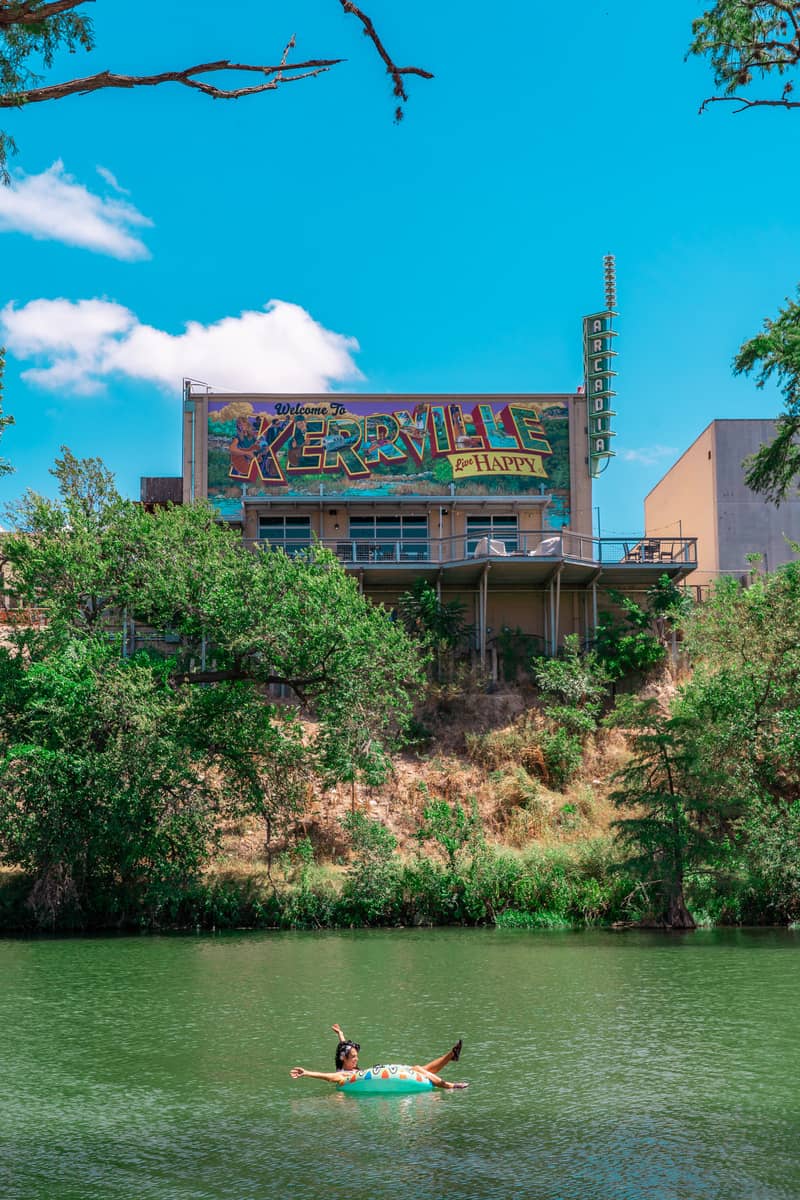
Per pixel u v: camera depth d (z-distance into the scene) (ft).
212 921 99.25
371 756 106.11
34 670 98.37
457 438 146.51
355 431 146.61
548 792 118.42
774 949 80.59
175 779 99.14
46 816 96.89
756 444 157.79
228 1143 35.45
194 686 108.78
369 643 105.40
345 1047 43.39
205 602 106.22
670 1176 31.53
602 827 111.96
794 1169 32.14
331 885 100.94
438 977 68.80
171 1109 39.83
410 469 146.00
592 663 131.75
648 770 114.62
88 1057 48.21
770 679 106.93
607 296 148.36
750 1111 38.42
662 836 95.55
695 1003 59.36
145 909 98.89
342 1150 34.45
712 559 157.28
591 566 134.31
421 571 135.44
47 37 32.37
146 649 126.41
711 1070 44.52
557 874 100.53
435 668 135.23
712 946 82.69
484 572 133.90
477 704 131.13
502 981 66.95
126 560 110.32
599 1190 30.42
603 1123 37.11
